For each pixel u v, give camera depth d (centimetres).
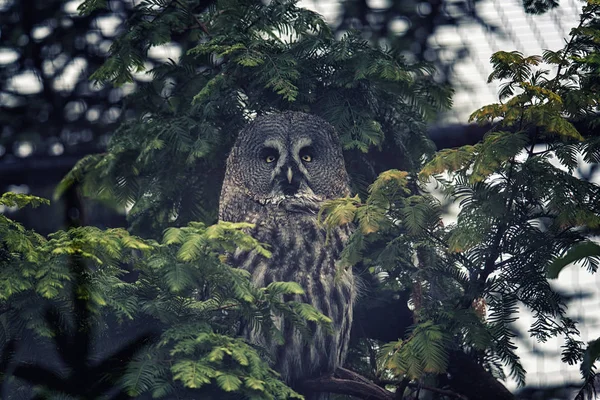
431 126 1567
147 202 1459
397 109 1509
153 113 1512
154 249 1091
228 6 1498
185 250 1062
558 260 907
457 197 1200
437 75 1727
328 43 1477
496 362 1343
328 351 1352
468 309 1218
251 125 1470
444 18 1761
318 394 1376
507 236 1208
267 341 1221
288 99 1413
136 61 1460
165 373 1067
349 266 1293
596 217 1153
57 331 1050
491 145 1154
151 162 1460
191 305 1123
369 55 1464
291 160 1443
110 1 1747
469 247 1172
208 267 1095
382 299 1470
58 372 1054
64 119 1678
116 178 1488
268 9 1484
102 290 1074
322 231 1423
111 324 1112
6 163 1591
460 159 1174
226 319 1166
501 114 1185
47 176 1597
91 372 1051
